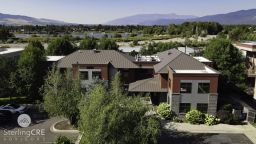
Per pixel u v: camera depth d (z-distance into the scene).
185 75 40.91
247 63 59.16
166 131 37.50
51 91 35.72
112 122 24.95
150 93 47.62
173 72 41.06
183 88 41.53
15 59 53.09
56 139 31.94
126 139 25.44
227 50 53.22
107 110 25.39
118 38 157.12
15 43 133.75
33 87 48.16
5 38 148.50
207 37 159.75
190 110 42.12
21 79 47.50
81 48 91.88
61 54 79.62
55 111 35.50
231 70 53.12
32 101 49.09
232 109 43.22
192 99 41.84
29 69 47.38
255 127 39.19
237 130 38.06
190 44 113.81
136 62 53.56
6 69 47.75
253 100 49.94
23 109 43.72
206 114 41.22
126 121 25.83
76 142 32.78
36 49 50.41
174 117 41.75
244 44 58.88
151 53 91.88
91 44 92.44
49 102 35.44
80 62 51.53
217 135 36.38
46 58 55.81
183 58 47.34
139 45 125.94
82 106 29.39
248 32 147.25
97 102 26.44
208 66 47.62
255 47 54.94
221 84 52.38
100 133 25.31
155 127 26.50
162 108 42.06
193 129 38.31
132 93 47.47
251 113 40.88
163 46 95.75
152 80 48.91
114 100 26.66
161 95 47.03
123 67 51.66
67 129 37.12
